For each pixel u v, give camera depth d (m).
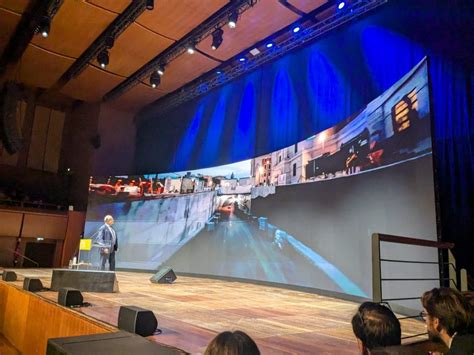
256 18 7.95
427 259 4.43
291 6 7.52
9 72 11.05
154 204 11.05
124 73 10.67
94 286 5.38
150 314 2.73
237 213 9.11
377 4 6.71
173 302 4.80
